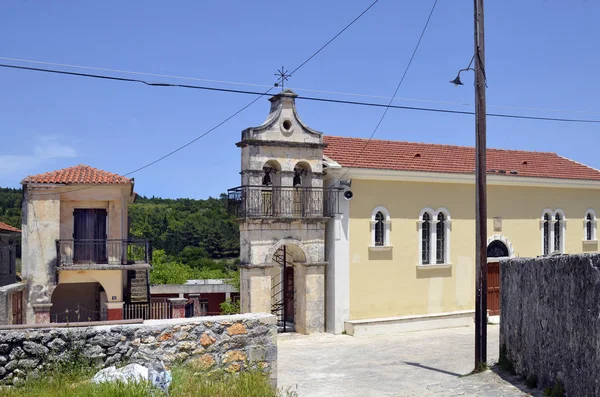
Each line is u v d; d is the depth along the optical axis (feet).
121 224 85.25
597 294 32.81
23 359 31.50
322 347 67.00
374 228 78.48
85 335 32.50
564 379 36.83
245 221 71.05
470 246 85.35
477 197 50.21
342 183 75.66
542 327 40.34
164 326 33.83
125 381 29.40
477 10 50.37
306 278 74.33
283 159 72.84
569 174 96.84
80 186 82.94
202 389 30.37
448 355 60.80
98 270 82.53
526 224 90.27
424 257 82.58
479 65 50.21
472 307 84.99
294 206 73.87
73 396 28.55
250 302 70.38
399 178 79.41
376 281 78.02
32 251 80.59
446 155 90.27
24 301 79.82
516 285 45.34
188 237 218.59
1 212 184.03
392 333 75.97
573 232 94.68
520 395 39.27
